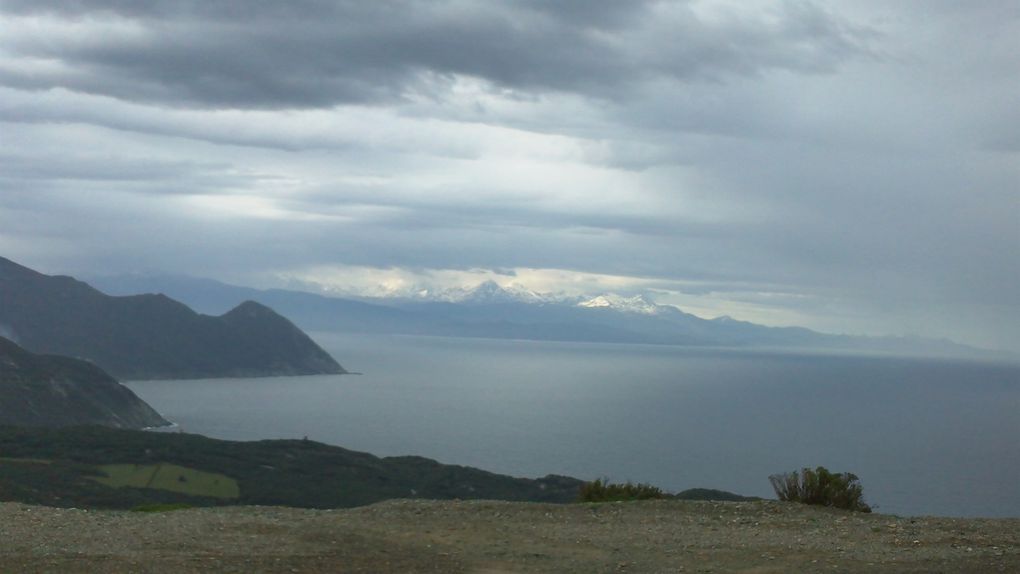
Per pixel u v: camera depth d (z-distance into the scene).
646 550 9.31
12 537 9.21
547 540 9.86
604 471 57.31
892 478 51.78
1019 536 10.14
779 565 8.55
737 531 10.53
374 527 10.49
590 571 8.30
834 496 13.25
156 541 9.20
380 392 139.75
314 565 8.29
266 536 9.69
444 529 10.46
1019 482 50.31
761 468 59.31
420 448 71.06
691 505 12.09
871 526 10.89
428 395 133.88
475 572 8.22
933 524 11.05
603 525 10.87
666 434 83.19
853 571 8.25
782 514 11.63
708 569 8.40
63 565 7.93
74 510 11.13
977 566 8.40
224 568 8.00
